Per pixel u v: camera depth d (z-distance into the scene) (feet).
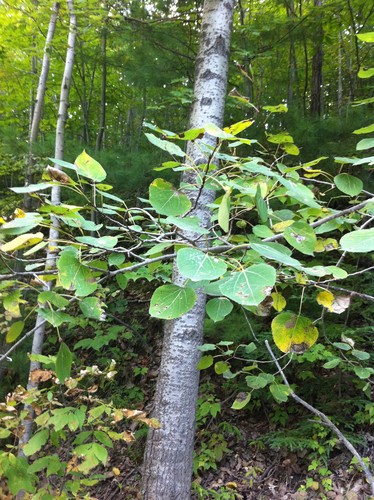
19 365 14.75
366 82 22.65
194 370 8.99
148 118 25.67
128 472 12.76
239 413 13.84
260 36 18.35
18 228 3.29
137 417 6.72
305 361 12.86
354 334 11.93
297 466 11.48
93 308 3.62
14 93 22.62
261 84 23.82
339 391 11.94
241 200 4.91
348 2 17.92
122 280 5.32
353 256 13.34
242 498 11.13
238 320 13.21
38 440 6.24
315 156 13.57
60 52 22.49
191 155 8.28
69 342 18.92
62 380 3.44
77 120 35.17
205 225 7.85
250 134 13.79
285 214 4.74
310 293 12.44
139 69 18.66
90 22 15.85
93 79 30.17
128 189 16.60
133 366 17.25
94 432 6.68
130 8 18.88
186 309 2.94
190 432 8.95
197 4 18.40
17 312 3.52
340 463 11.11
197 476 12.03
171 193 3.51
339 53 27.40
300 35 18.74
